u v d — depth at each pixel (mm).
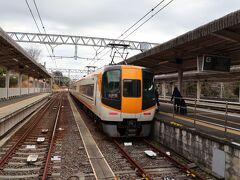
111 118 11570
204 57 11523
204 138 8078
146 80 12039
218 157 7344
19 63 26594
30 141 11414
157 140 11891
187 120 11641
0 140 11148
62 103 35719
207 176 7523
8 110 16047
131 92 11688
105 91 11805
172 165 8266
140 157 9227
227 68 11781
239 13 7445
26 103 21953
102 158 8914
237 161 6570
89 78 17609
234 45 10898
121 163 8492
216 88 47531
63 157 8969
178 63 14672
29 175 7199
